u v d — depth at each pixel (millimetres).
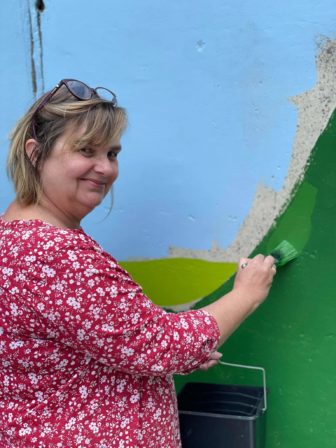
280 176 1534
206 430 1421
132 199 1692
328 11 1442
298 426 1591
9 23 1747
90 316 1050
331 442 1567
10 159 1158
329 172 1485
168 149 1641
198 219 1627
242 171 1569
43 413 1118
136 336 1081
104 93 1688
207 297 1637
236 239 1593
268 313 1587
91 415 1120
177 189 1643
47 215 1162
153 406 1197
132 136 1674
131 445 1140
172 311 1676
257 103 1536
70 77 1714
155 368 1097
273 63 1508
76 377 1112
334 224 1495
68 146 1104
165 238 1667
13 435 1133
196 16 1567
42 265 1048
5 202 1831
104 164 1151
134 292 1096
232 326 1217
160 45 1614
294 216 1529
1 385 1148
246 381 1634
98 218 1735
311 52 1468
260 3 1501
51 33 1714
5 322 1094
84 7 1671
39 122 1121
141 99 1651
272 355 1596
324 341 1539
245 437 1392
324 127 1478
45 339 1090
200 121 1599
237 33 1534
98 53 1678
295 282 1548
